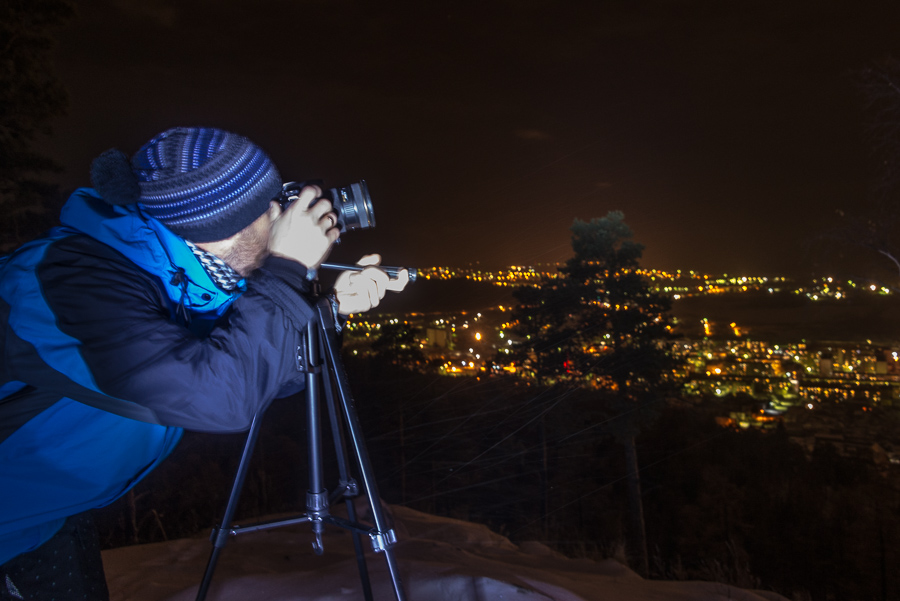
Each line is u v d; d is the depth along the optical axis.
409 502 20.16
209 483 9.98
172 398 0.94
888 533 19.52
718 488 24.14
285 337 1.05
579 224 25.00
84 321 0.91
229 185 1.04
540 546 4.28
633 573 3.53
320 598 2.12
